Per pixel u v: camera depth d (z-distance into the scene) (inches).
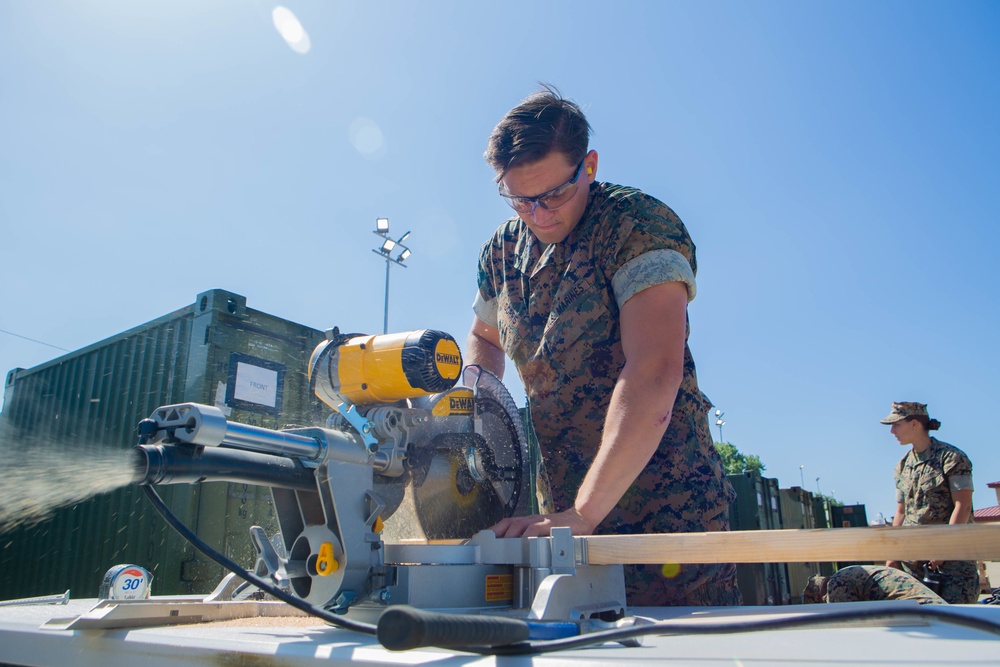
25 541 251.8
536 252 93.0
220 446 47.1
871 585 85.4
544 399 88.7
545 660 28.3
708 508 81.3
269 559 52.0
